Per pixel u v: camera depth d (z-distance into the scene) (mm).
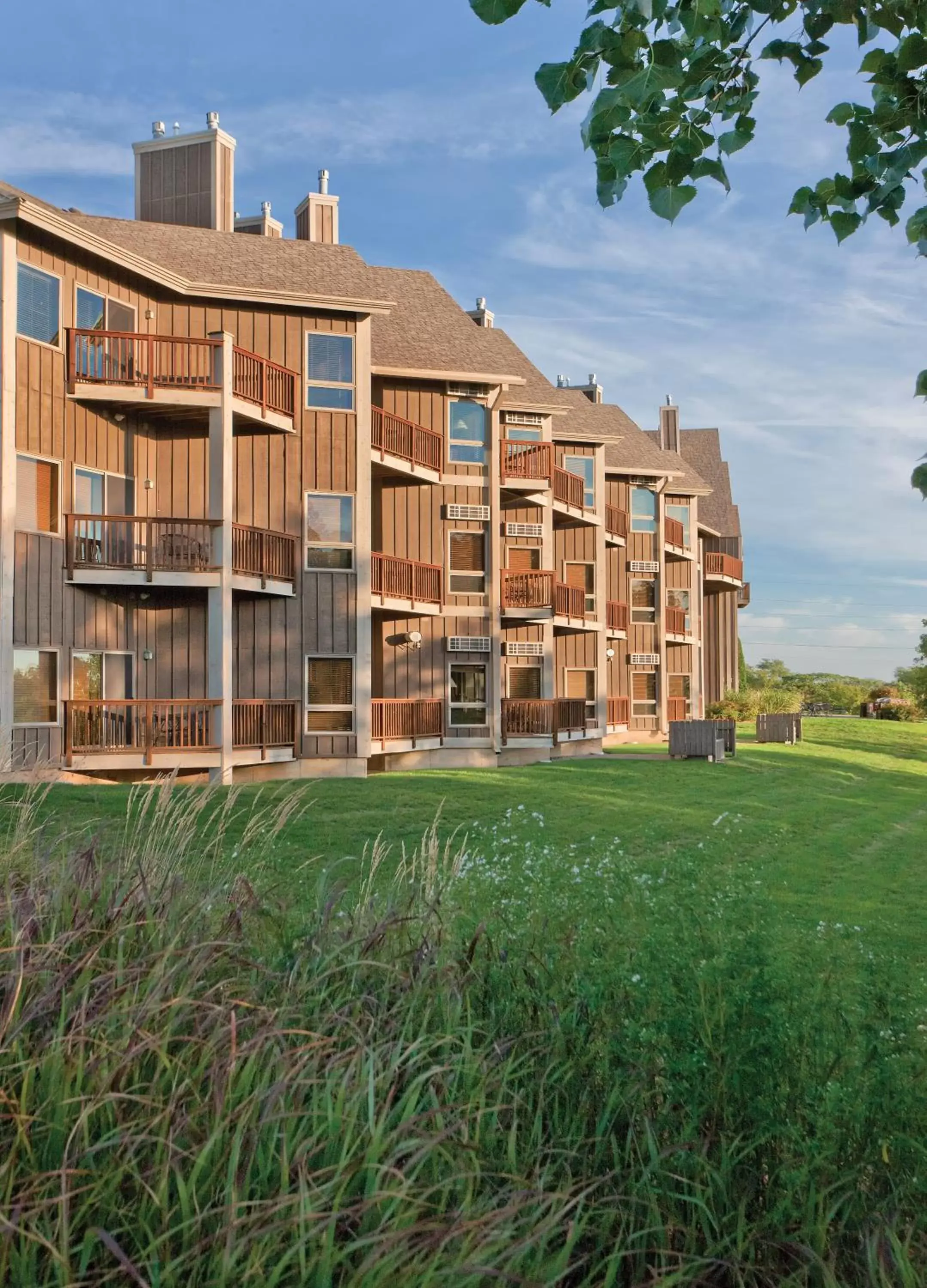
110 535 21078
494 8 3492
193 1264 2557
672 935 4746
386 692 27500
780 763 30141
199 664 22375
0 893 4355
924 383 4145
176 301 22578
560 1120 3811
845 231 4555
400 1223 2783
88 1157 2777
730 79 4125
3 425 18469
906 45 3934
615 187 4004
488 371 28781
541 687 31891
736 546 55969
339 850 11898
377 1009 3904
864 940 8922
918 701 54688
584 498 36219
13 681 18578
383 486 27938
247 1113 2924
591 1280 3164
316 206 29562
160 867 5008
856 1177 3590
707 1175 3527
